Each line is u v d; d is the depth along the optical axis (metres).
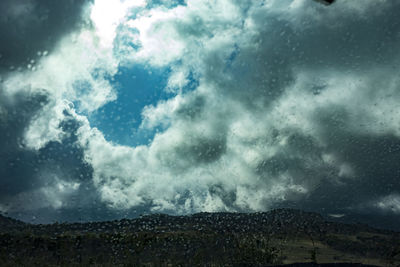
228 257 65.50
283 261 66.06
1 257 60.53
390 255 86.56
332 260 78.81
